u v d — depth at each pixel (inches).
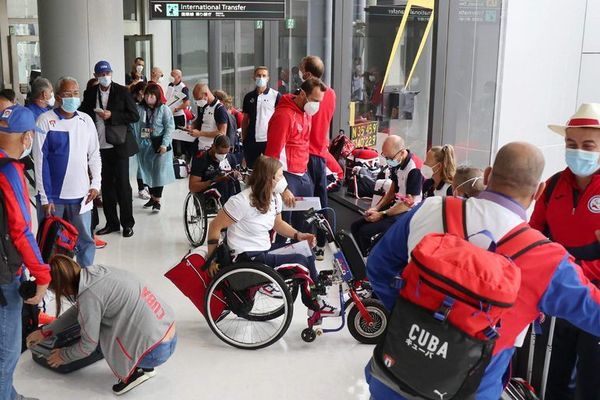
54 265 137.9
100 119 245.9
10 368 120.9
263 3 286.2
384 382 76.7
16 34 448.8
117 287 139.2
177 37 506.9
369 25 284.5
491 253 71.6
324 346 166.9
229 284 163.0
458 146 234.4
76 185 189.6
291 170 208.8
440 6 225.6
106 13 312.3
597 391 107.3
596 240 104.4
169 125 289.4
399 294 76.4
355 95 296.5
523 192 76.2
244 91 443.5
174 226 273.3
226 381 149.5
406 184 198.5
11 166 113.7
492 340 70.1
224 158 240.1
